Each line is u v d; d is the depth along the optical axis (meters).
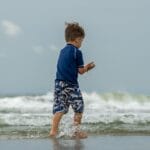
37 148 4.68
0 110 20.12
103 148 4.55
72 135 6.64
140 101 25.48
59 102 6.75
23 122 10.54
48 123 10.25
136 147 4.65
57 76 6.85
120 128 8.73
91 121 10.70
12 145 5.09
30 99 23.00
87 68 6.91
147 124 10.02
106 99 25.38
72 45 6.89
